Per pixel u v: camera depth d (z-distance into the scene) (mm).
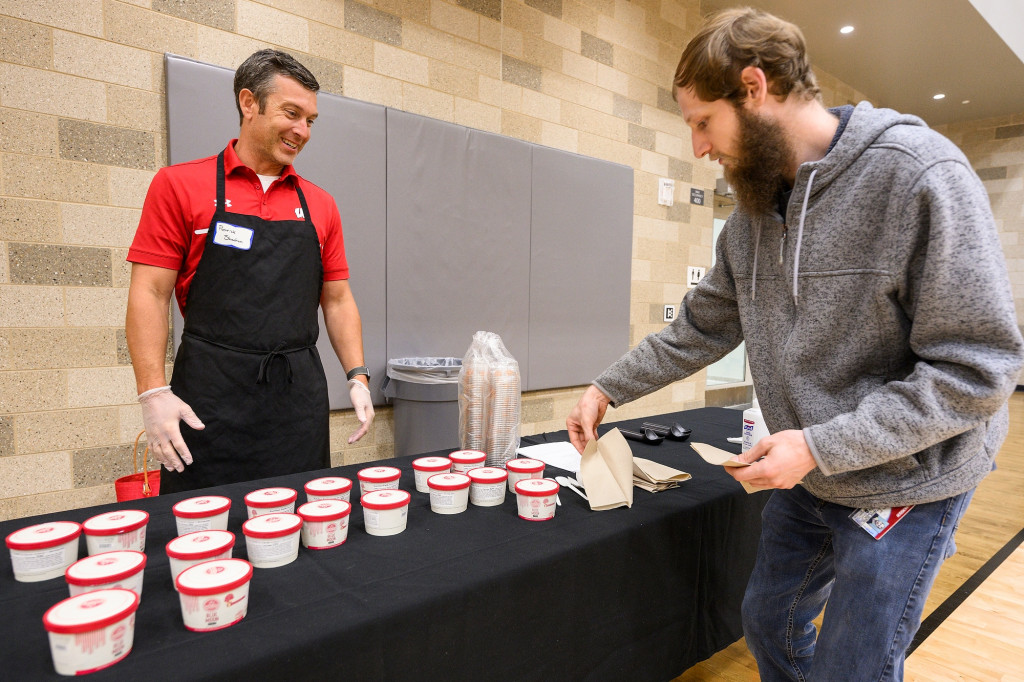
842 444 791
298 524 897
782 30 866
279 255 1557
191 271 1506
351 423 2990
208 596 682
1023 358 719
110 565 753
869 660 880
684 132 4785
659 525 1146
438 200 3221
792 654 1202
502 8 3516
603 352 4258
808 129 921
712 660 1846
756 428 1593
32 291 2195
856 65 5996
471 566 883
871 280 844
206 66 2447
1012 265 8164
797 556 1162
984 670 1812
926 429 750
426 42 3191
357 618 719
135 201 2377
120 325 2375
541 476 1261
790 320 988
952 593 2318
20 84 2129
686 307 1354
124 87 2324
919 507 887
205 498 1003
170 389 1401
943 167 770
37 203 2184
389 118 2984
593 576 1014
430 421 2895
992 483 3838
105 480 2379
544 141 3807
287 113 1501
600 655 1048
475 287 3441
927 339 794
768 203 955
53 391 2254
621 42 4234
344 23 2879
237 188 1536
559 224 3869
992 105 7492
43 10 2148
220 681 608
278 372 1573
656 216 4625
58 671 599
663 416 2217
